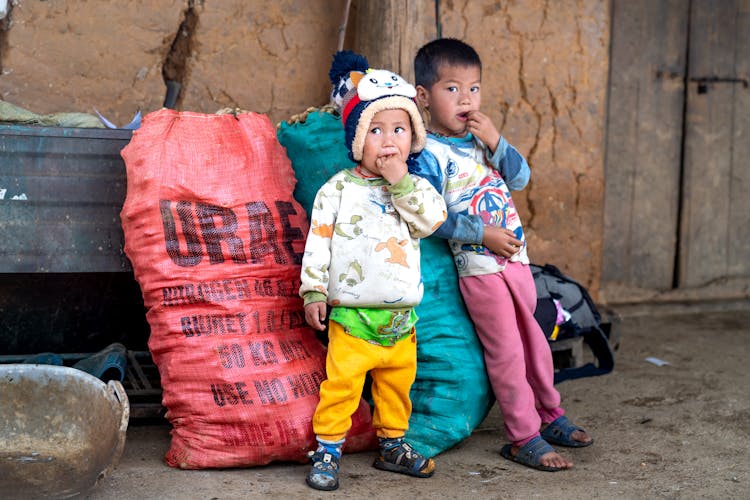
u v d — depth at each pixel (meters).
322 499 2.82
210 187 3.20
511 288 3.29
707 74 6.02
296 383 3.09
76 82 4.21
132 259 3.19
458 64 3.23
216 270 3.13
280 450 3.03
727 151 6.15
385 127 2.89
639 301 6.02
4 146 3.33
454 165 3.26
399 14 4.20
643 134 5.91
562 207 5.39
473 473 3.15
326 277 2.93
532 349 3.37
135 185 3.17
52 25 4.14
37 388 2.86
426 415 3.32
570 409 3.94
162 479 2.95
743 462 3.31
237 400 3.01
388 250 2.93
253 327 3.12
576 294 4.14
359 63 3.07
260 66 4.57
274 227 3.24
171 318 3.07
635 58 5.81
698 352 4.97
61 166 3.40
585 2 5.26
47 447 2.82
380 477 3.05
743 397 4.14
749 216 6.22
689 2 5.91
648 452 3.40
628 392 4.21
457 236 3.21
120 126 4.31
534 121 5.24
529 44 5.16
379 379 3.09
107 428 2.74
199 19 4.42
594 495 2.96
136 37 4.30
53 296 3.82
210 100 4.50
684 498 2.95
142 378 3.66
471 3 4.99
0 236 3.36
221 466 3.03
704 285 6.21
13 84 4.10
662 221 6.05
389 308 2.94
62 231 3.42
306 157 3.51
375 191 2.97
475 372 3.33
